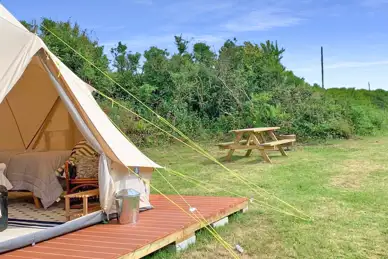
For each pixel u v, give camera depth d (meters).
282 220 6.50
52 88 7.59
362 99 22.55
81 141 7.23
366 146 14.78
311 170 10.60
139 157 6.55
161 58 18.81
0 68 5.27
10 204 7.28
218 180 9.88
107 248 4.68
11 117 7.98
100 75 16.50
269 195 8.20
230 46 21.48
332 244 5.38
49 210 6.72
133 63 19.11
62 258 4.42
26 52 5.45
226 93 18.06
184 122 16.97
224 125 17.44
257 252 5.17
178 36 20.97
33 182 6.88
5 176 6.93
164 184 9.59
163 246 5.10
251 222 6.45
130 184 6.25
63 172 7.01
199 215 6.02
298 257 5.00
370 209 6.99
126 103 16.58
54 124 8.08
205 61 19.88
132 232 5.27
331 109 17.72
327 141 16.48
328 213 6.81
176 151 15.00
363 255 5.03
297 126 16.50
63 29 17.00
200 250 5.28
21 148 8.23
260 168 11.18
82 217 5.57
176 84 17.86
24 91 7.60
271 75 19.61
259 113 16.75
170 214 6.19
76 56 16.16
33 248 4.79
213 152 14.59
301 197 7.94
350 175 9.88
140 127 15.92
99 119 6.18
